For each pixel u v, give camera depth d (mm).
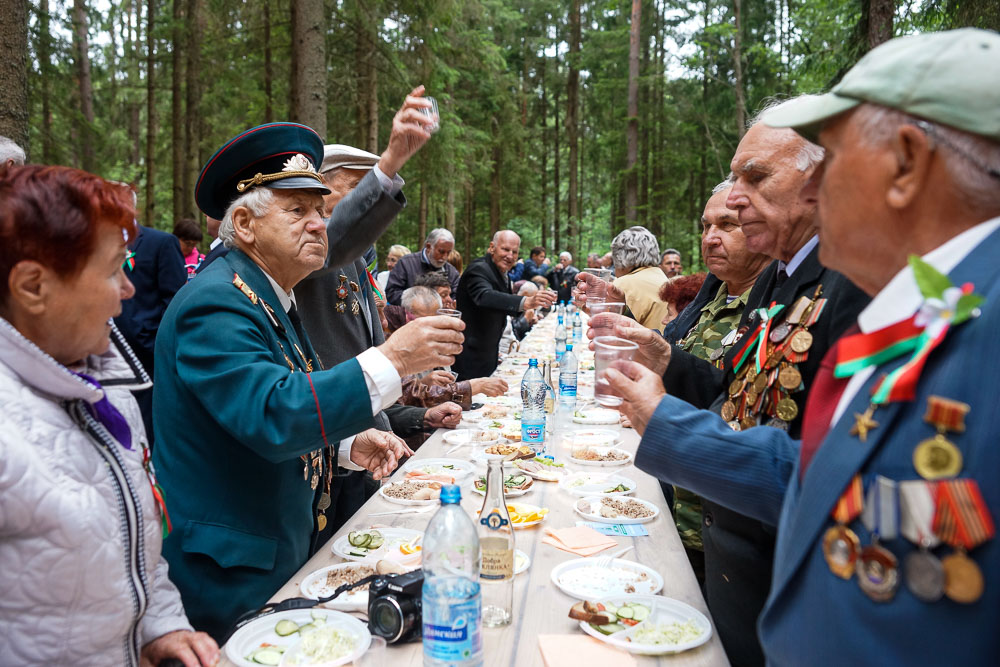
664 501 2209
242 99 13031
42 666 1083
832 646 776
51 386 1097
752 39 19000
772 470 1176
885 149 801
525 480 2293
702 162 21906
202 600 1644
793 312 1580
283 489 1763
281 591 1562
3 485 1016
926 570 694
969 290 720
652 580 1592
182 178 15148
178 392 1684
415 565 1668
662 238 22828
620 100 23312
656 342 1941
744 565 1603
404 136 2541
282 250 1842
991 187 754
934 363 732
